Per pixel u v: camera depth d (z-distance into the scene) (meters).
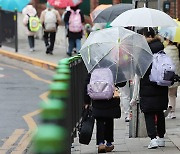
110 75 15.98
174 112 22.95
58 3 42.75
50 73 40.44
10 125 23.08
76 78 18.91
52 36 45.12
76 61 19.11
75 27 42.16
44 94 31.73
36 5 64.31
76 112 18.67
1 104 28.34
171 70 16.22
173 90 22.52
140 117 18.77
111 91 15.85
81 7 58.00
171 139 18.62
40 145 4.99
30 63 43.16
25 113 25.95
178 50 22.34
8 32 49.25
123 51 16.34
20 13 64.88
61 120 6.27
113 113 16.22
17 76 39.03
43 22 44.72
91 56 16.39
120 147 17.69
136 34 16.66
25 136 20.81
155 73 16.28
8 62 45.75
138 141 18.67
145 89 16.64
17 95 31.20
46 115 5.57
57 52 47.28
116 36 16.50
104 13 26.25
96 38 16.56
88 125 16.48
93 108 16.28
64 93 8.21
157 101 16.61
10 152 18.16
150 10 19.17
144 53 16.45
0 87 33.97
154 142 17.00
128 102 22.53
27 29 46.91
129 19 18.88
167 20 19.05
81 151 17.33
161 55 16.53
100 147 16.70
